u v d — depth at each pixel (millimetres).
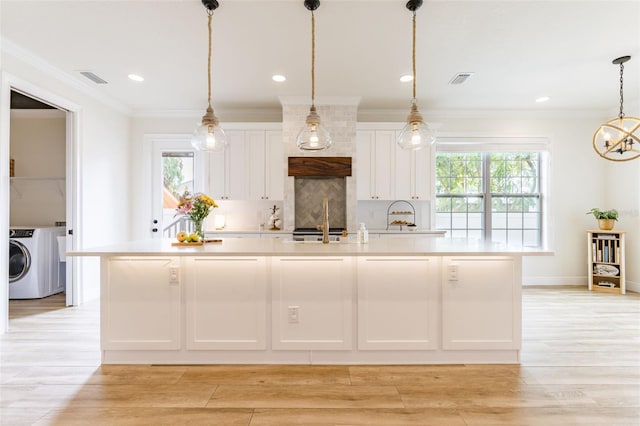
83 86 4254
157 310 2592
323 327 2592
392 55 3471
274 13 2727
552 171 5477
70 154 4215
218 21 2846
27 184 5145
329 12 2717
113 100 4863
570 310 4023
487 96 4754
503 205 5688
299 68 3787
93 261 4531
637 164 4941
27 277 4535
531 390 2215
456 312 2592
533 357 2713
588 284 5207
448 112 5422
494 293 2592
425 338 2592
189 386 2264
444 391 2203
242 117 5434
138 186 5434
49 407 2014
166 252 2428
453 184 5695
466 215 5699
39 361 2639
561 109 5352
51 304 4289
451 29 2979
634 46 3297
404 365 2582
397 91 4531
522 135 5473
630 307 4152
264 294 2590
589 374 2434
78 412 1965
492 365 2576
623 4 2613
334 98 4742
